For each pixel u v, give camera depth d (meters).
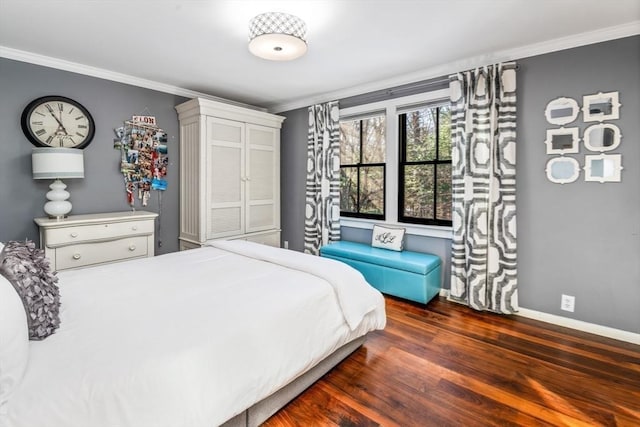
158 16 2.11
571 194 2.47
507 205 2.68
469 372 1.92
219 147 3.62
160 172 3.61
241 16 2.10
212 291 1.69
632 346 2.24
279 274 2.00
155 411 1.02
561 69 2.48
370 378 1.85
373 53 2.70
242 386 1.26
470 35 2.38
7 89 2.66
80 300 1.53
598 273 2.40
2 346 0.90
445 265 3.19
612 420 1.53
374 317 2.13
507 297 2.72
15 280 1.14
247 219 3.96
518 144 2.69
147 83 3.42
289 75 3.25
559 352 2.15
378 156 3.71
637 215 2.25
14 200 2.72
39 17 2.13
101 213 3.19
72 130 2.97
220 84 3.54
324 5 1.97
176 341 1.20
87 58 2.83
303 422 1.51
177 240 3.81
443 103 3.09
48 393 0.93
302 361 1.56
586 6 1.99
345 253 3.46
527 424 1.50
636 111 2.22
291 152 4.45
